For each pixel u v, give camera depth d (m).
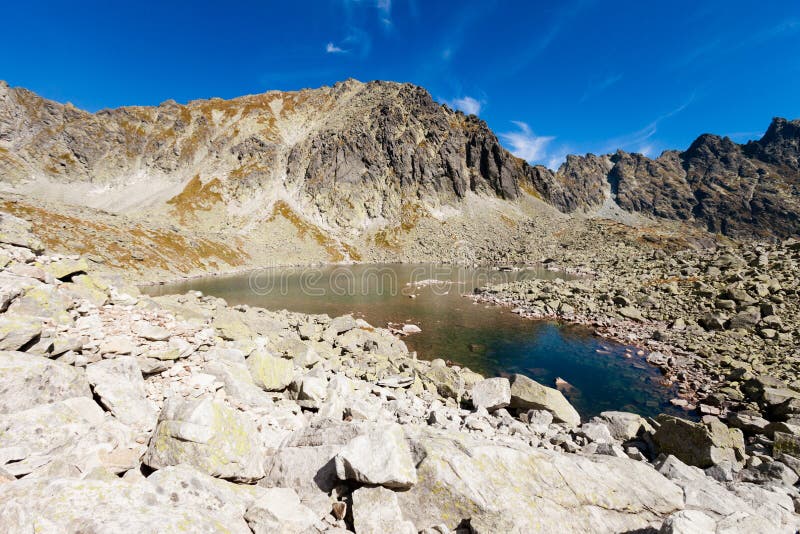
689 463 11.84
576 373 24.52
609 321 36.88
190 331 13.67
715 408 18.62
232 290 61.38
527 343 31.27
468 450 7.73
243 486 7.01
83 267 15.20
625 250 108.06
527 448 8.70
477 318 40.81
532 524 6.46
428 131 199.50
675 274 49.69
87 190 166.25
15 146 168.88
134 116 199.12
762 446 13.42
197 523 4.97
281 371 13.41
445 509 6.68
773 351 24.75
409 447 7.79
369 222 163.50
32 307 10.13
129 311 13.35
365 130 191.62
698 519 5.93
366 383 17.44
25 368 7.18
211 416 7.20
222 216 148.50
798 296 32.22
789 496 9.25
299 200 168.75
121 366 9.41
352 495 6.49
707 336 29.77
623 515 7.39
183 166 182.38
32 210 64.56
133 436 7.61
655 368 25.23
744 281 38.25
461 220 168.50
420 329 36.03
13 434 6.02
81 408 7.40
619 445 13.08
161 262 74.62
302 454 7.66
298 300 52.38
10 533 4.02
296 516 5.96
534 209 191.00
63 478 5.08
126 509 4.80
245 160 183.38
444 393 18.16
